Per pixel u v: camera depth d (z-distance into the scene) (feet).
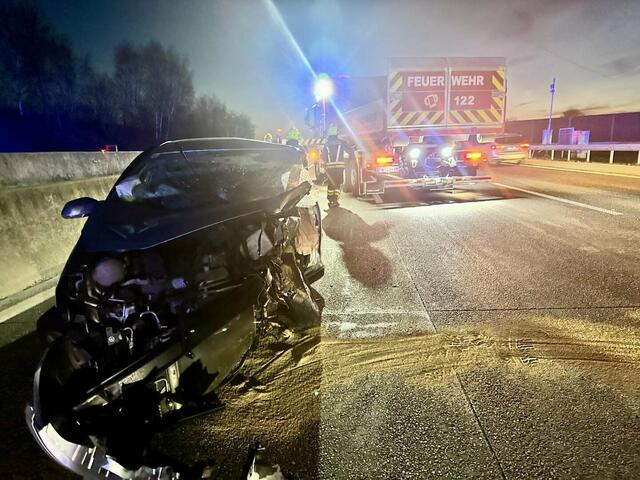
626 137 71.46
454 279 15.10
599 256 16.70
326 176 39.63
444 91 29.94
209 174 12.50
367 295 14.10
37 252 17.37
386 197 34.88
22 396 9.21
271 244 10.30
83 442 5.76
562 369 9.30
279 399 8.80
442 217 25.55
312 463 7.03
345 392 8.91
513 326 11.37
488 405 8.21
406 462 6.93
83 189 21.83
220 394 9.02
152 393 6.97
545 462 6.76
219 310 8.05
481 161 31.45
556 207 26.84
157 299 7.96
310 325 11.65
